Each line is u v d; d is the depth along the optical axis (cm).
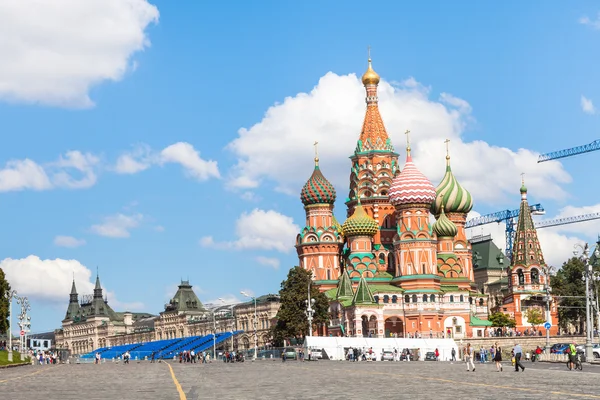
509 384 6016
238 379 7762
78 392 6016
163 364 16862
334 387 5947
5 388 6794
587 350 11969
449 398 4594
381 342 17375
